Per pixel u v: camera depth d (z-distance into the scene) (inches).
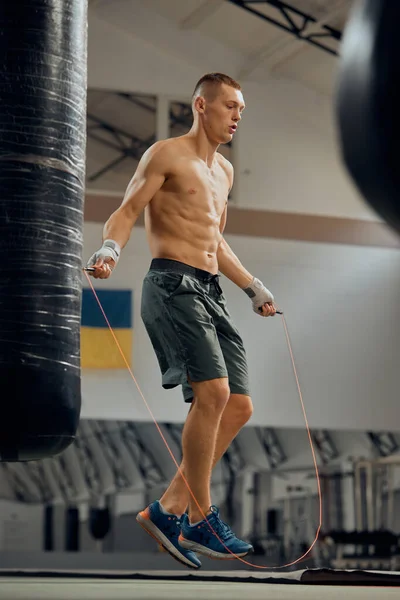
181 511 123.2
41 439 101.1
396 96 28.0
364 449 476.7
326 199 497.7
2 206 102.4
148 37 480.1
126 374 445.1
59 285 104.2
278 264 486.0
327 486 464.4
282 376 474.0
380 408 485.4
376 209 29.8
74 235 106.9
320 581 119.0
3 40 104.5
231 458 457.4
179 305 118.8
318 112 503.5
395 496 462.0
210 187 124.3
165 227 121.6
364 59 28.6
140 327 451.5
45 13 106.2
